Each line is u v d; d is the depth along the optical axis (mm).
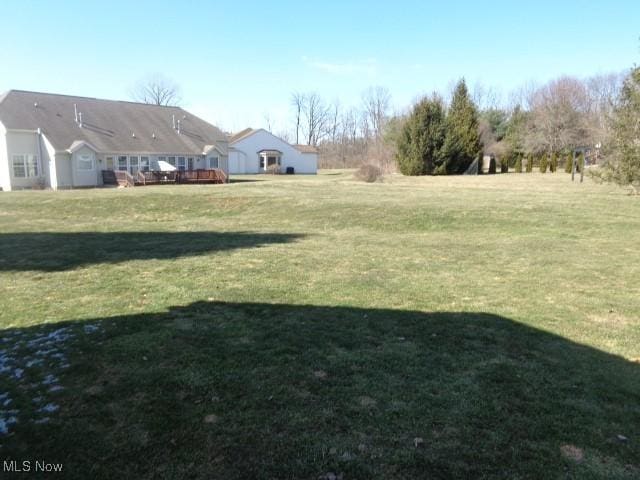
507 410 3158
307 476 2506
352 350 4168
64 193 20859
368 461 2625
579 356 4059
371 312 5242
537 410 3158
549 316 5105
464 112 36938
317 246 9602
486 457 2656
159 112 39875
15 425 2998
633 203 14266
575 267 7441
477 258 8266
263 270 7355
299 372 3721
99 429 2949
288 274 7082
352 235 11195
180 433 2898
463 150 35344
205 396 3346
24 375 3705
